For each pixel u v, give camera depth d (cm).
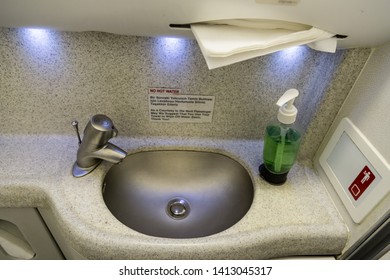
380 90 53
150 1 42
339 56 59
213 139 82
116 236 56
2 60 63
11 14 47
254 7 43
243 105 75
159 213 76
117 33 57
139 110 74
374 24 45
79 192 64
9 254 86
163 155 80
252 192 71
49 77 66
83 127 77
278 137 63
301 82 70
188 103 74
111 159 65
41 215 72
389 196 50
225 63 47
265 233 59
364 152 56
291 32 50
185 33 55
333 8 42
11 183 64
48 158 72
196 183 81
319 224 62
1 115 72
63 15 47
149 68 66
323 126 70
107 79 67
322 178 72
